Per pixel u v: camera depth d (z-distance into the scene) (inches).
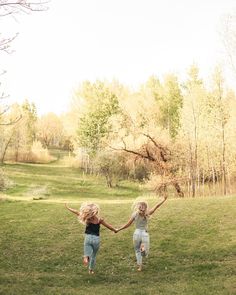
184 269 484.1
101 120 3230.8
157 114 3326.8
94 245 443.5
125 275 469.1
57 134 5644.7
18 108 4020.7
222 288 397.4
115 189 2356.1
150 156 1865.2
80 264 526.6
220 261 506.6
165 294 385.1
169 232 654.5
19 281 446.6
